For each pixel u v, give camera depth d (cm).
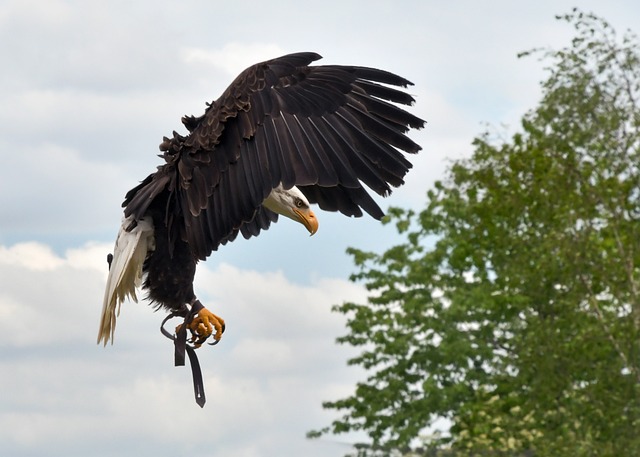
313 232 605
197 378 592
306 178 519
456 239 2341
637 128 1803
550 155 1833
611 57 1811
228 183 542
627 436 1688
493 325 2356
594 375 1723
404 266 2577
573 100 1806
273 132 532
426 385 2344
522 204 1838
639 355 1727
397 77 535
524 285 1845
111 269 591
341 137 525
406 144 525
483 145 1933
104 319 595
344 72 537
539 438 1838
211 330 605
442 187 2473
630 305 1753
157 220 593
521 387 2062
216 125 546
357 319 2559
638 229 1778
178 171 566
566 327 1791
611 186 1773
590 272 1756
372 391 2519
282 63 546
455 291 2442
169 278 598
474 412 2088
